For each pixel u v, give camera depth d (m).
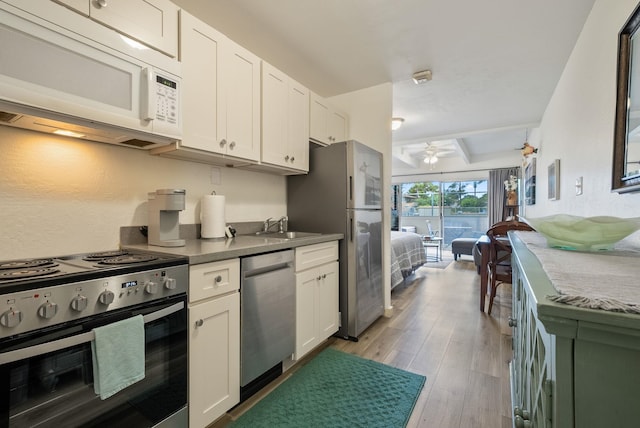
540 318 0.49
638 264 0.79
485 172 7.13
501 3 1.84
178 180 1.94
